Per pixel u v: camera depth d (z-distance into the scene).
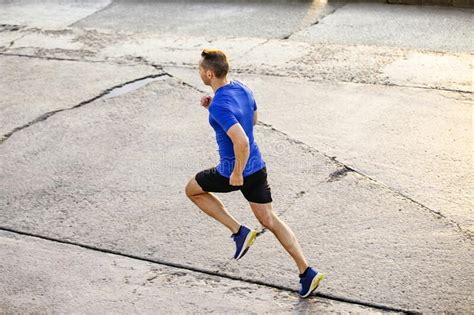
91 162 11.66
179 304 8.30
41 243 9.71
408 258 8.72
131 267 9.06
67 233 9.88
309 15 17.27
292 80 13.73
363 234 9.24
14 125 13.09
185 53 15.48
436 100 12.51
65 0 20.67
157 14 18.52
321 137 11.72
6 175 11.49
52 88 14.47
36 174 11.45
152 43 16.25
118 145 12.11
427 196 9.95
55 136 12.59
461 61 13.77
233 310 8.12
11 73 15.39
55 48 16.56
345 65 14.10
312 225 9.51
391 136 11.55
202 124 12.57
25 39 17.31
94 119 13.08
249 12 17.92
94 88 14.28
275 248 9.13
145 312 8.18
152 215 10.10
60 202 10.64
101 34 17.19
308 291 8.10
